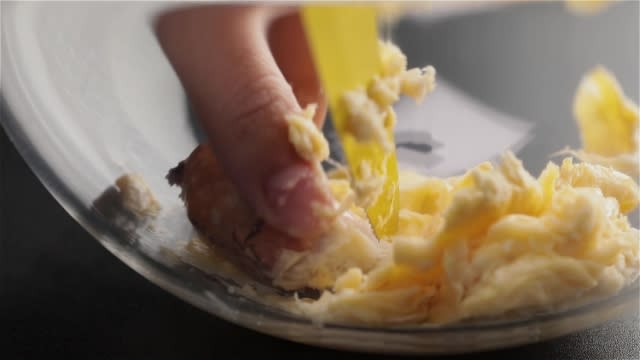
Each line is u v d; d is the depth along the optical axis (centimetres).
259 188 29
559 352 31
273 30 29
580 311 30
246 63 29
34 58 31
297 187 29
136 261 33
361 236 31
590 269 29
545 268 29
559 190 31
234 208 30
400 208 31
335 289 31
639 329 32
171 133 31
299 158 29
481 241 30
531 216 30
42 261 36
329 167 30
